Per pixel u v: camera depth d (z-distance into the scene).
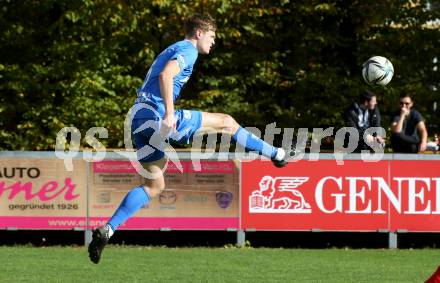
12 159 38.19
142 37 60.53
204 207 38.16
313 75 60.88
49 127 56.75
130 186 38.16
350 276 29.30
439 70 62.03
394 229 38.00
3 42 58.22
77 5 56.25
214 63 61.81
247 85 63.59
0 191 38.19
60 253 35.97
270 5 62.72
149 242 42.19
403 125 41.72
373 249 38.56
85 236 38.31
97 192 38.22
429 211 37.91
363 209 38.03
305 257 35.06
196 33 22.03
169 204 38.12
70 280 28.05
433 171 37.91
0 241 41.84
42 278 28.45
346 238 42.69
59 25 57.41
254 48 63.22
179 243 42.12
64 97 57.91
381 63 30.06
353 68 62.94
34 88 57.44
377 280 28.38
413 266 32.25
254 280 28.20
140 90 22.09
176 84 21.50
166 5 57.81
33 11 58.59
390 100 59.25
